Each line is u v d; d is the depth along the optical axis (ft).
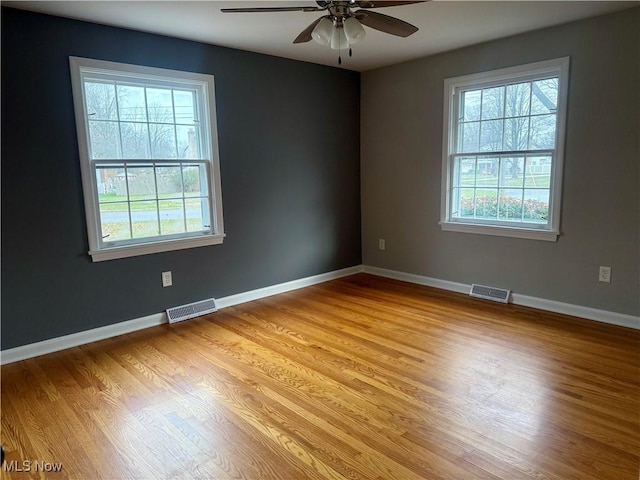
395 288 15.38
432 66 14.34
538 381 8.63
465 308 13.02
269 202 14.52
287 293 15.03
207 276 13.23
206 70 12.56
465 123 13.98
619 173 10.97
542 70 11.90
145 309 12.05
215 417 7.68
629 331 11.00
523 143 12.70
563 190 11.92
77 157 10.58
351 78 16.49
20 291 10.06
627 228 11.02
